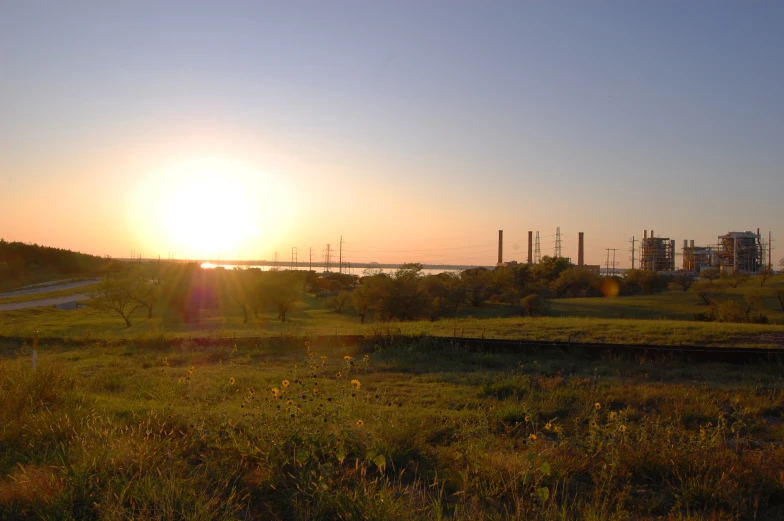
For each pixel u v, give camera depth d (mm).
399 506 4348
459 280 78250
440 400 9023
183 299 61000
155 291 61281
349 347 15328
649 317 54844
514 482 4852
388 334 15953
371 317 64500
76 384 9453
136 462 5059
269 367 12867
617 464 5332
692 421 7691
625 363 12562
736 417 7594
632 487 5246
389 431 6145
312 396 7320
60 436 6172
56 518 4125
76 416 6699
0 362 9875
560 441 6367
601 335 16984
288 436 5633
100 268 130375
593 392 9156
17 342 18625
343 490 4625
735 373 11562
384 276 55031
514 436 6789
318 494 4555
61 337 19109
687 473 5375
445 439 6516
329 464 4980
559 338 16578
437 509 4297
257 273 65000
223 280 66188
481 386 9883
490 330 18484
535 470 4941
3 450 5805
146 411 7242
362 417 6703
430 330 18359
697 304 67375
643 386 9820
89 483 4605
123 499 4305
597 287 90375
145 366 13453
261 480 5008
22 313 61125
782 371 11617
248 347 15898
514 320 22625
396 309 51688
